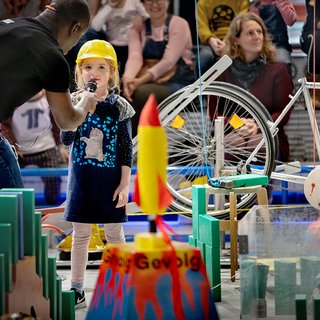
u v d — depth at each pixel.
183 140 12.16
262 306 6.88
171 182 11.88
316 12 12.54
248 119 11.47
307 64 12.69
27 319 5.14
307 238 6.86
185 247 5.27
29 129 12.34
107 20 12.51
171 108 10.34
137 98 12.53
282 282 6.84
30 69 6.23
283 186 11.31
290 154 12.65
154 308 5.02
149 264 5.05
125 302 5.01
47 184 12.39
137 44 12.56
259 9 12.60
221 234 10.32
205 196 8.19
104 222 7.82
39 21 6.49
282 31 12.50
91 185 7.83
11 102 6.29
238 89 10.28
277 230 6.87
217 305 7.60
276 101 12.34
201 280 5.18
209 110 12.02
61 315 6.64
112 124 7.94
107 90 7.99
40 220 6.11
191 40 12.71
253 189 8.74
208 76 10.86
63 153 12.69
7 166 7.12
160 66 12.58
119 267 5.19
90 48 7.95
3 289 5.31
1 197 5.60
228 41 12.39
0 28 6.30
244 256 6.88
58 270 9.77
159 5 12.52
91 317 5.36
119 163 7.94
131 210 10.44
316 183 8.79
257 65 12.32
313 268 6.79
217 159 10.19
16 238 5.62
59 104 6.37
